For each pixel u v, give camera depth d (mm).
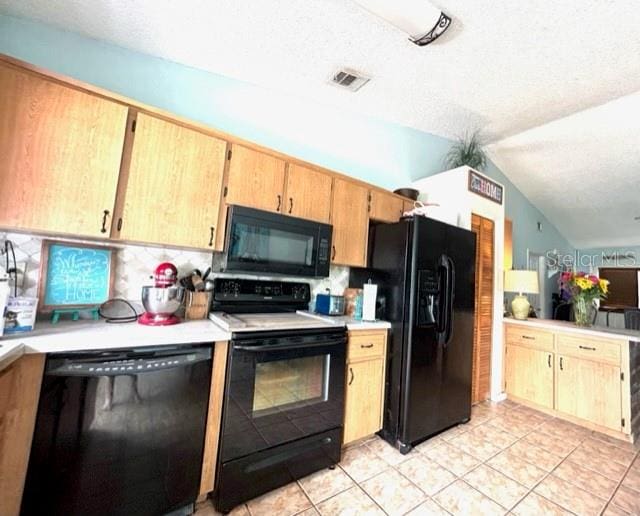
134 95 1748
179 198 1577
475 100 2654
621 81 2410
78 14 1463
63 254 1512
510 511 1509
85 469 1115
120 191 1415
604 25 1753
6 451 997
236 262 1734
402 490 1631
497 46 1909
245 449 1472
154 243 1584
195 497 1368
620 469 1900
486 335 2938
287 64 1976
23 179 1194
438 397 2207
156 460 1258
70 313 1513
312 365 1750
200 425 1373
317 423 1737
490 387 2994
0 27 1432
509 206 4723
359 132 2762
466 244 2490
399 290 2152
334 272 2594
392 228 2275
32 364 1053
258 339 1532
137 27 1570
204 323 1653
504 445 2150
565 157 4027
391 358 2146
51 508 1061
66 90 1286
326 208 2182
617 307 6105
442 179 2910
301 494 1573
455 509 1507
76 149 1302
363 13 1562
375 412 2080
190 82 1936
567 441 2240
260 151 1881
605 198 4641
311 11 1535
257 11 1512
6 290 1095
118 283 1690
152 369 1243
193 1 1420
